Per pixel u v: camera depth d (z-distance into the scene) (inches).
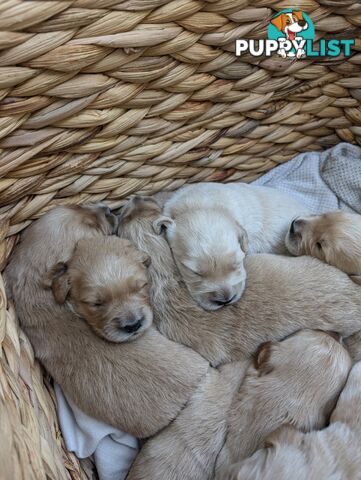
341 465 10.6
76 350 12.5
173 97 12.9
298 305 13.0
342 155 16.3
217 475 11.8
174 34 11.6
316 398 12.0
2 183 12.0
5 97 10.7
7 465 8.5
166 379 12.4
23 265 13.0
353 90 15.2
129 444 12.8
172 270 13.4
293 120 15.3
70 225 13.2
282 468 10.3
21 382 11.1
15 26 9.9
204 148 14.5
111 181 13.9
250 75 13.5
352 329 13.3
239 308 13.0
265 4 12.4
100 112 12.1
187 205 14.1
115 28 10.8
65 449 12.4
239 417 12.2
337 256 13.6
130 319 12.2
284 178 16.3
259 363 12.5
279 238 14.9
